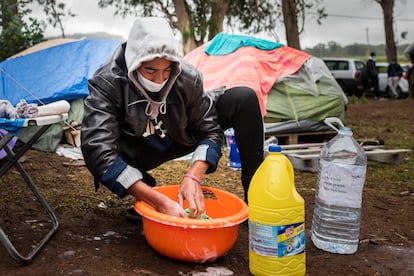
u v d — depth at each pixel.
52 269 1.80
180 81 1.95
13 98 4.80
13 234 2.19
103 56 5.30
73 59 5.16
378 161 4.52
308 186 3.56
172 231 1.80
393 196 3.28
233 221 1.79
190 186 1.91
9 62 5.18
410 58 14.98
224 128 2.27
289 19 12.40
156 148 2.14
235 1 12.23
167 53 1.74
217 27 9.89
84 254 1.96
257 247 1.78
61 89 4.79
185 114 2.04
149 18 1.82
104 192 3.09
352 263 2.03
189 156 4.57
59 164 4.10
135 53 1.77
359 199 2.16
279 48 5.31
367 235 2.40
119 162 1.87
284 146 4.73
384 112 10.52
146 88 1.87
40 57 5.18
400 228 2.54
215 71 5.22
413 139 6.34
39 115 1.82
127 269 1.83
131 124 1.99
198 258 1.84
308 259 2.06
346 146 2.29
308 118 5.08
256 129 2.17
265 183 1.75
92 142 1.87
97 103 1.91
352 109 11.33
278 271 1.74
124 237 2.21
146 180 2.34
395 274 1.94
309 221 2.62
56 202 2.78
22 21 7.61
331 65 15.66
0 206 2.66
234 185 3.52
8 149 2.22
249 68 4.91
